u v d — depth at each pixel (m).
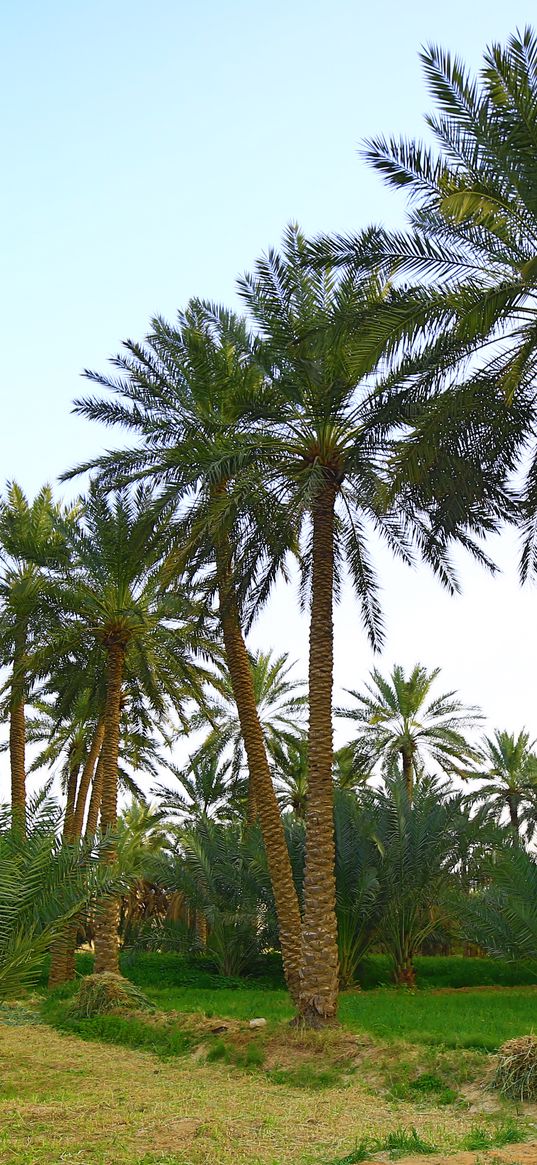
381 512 17.38
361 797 27.80
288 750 39.78
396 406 16.19
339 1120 9.38
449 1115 9.55
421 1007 18.97
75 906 13.10
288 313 17.39
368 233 14.28
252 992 23.70
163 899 34.25
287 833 27.19
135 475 19.38
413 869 25.94
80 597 23.22
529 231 13.84
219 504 17.30
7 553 24.59
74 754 34.47
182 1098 10.52
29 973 12.80
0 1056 13.44
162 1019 15.98
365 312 14.27
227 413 18.94
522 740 44.19
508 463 16.77
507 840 22.58
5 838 13.14
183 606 23.31
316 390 16.83
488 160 13.50
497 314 13.80
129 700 29.61
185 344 19.75
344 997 22.11
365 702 40.44
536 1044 10.15
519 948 21.61
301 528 19.23
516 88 12.97
